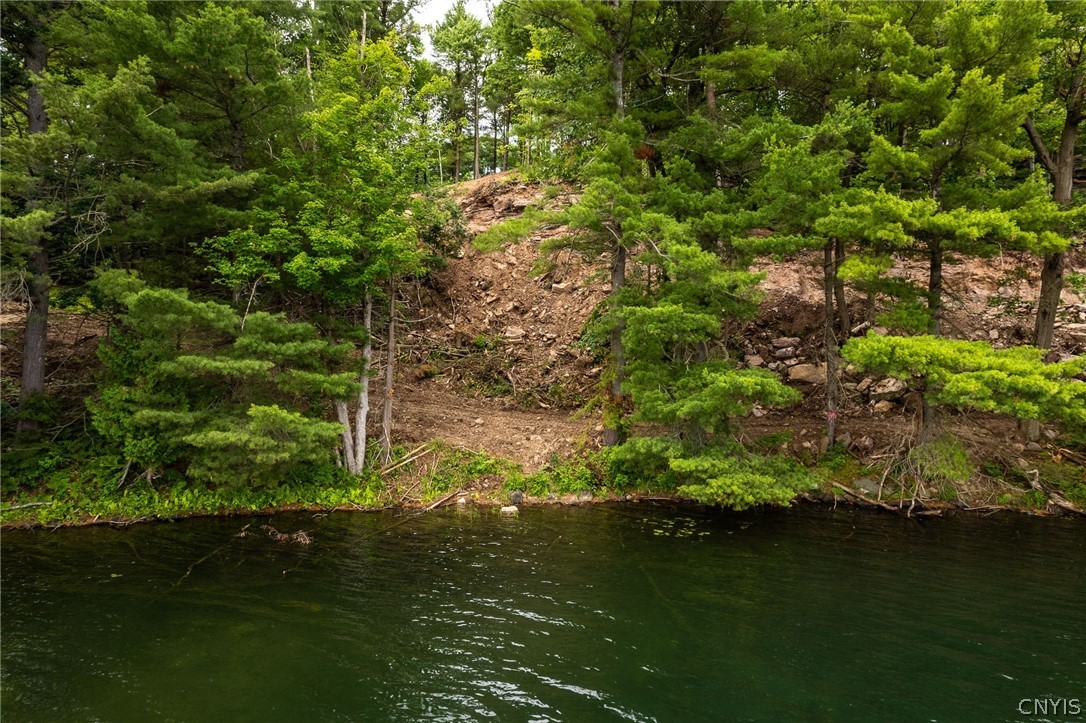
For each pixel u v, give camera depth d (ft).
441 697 20.43
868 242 44.37
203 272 47.88
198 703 19.90
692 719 19.19
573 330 68.33
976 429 50.72
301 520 42.27
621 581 31.42
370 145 45.60
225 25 39.93
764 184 40.91
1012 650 23.89
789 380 58.29
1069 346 55.42
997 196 40.86
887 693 20.74
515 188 85.61
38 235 34.65
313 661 22.89
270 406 39.88
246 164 49.65
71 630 25.21
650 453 43.80
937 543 37.37
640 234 39.88
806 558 34.94
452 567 33.42
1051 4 42.37
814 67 47.70
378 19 74.90
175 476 44.16
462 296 74.79
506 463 50.11
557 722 18.99
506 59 80.48
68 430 45.93
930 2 42.52
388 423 51.26
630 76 49.32
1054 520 41.86
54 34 42.83
